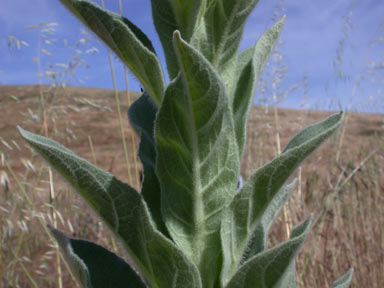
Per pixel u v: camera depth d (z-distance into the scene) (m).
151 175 0.32
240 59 0.33
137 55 0.28
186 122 0.26
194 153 0.27
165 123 0.26
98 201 0.27
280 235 1.02
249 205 0.28
